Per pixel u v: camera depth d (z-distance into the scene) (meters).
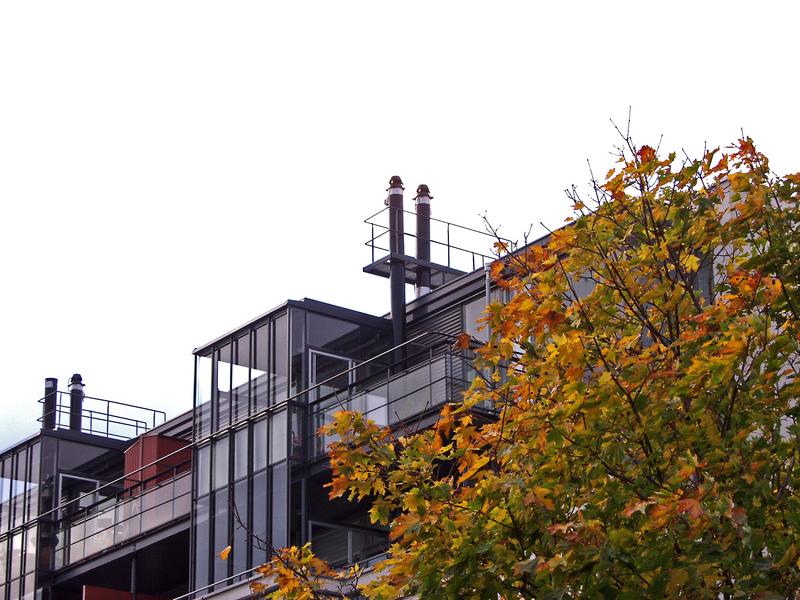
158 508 32.03
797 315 10.92
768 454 10.55
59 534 35.62
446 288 30.70
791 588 9.46
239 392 29.78
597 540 9.63
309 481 27.92
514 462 11.01
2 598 35.84
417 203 35.31
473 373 25.58
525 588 10.18
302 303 29.61
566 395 10.62
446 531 10.27
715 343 10.76
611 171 12.57
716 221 12.00
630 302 12.10
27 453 37.50
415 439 11.24
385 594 10.74
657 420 10.39
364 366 30.00
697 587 9.46
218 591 27.11
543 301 11.76
